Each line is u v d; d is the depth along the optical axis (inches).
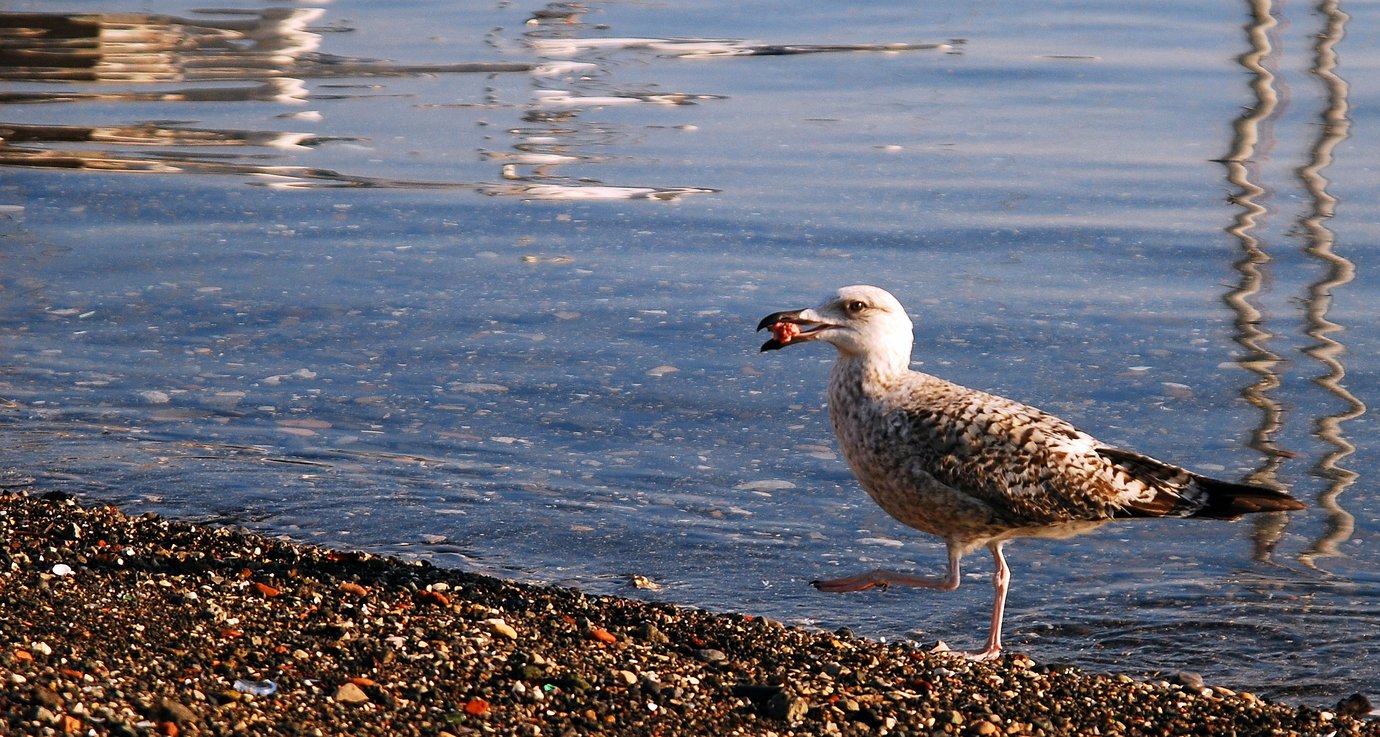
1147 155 890.1
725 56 1198.9
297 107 1045.2
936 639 400.8
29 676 277.7
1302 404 551.8
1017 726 329.7
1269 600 421.1
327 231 762.2
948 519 398.9
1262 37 1182.3
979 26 1273.4
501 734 293.7
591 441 525.0
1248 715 348.2
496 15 1408.7
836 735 315.0
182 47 1273.4
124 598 343.9
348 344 610.9
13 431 522.3
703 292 671.8
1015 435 389.4
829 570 440.5
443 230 765.3
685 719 314.3
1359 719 353.1
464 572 420.5
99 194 823.7
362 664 319.6
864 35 1252.5
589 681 327.0
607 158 903.7
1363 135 922.7
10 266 700.0
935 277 690.2
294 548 419.8
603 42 1267.2
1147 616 413.1
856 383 407.5
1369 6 1300.4
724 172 870.4
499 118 1010.1
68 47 1263.5
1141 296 664.4
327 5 1465.3
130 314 642.2
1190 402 553.9
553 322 636.1
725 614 397.4
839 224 769.6
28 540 402.6
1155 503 396.2
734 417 546.9
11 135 954.1
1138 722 340.5
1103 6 1333.7
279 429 530.9
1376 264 702.5
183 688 289.4
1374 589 426.9
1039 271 698.2
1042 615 415.2
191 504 467.8
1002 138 933.2
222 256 721.0
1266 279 682.8
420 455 511.2
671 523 465.7
